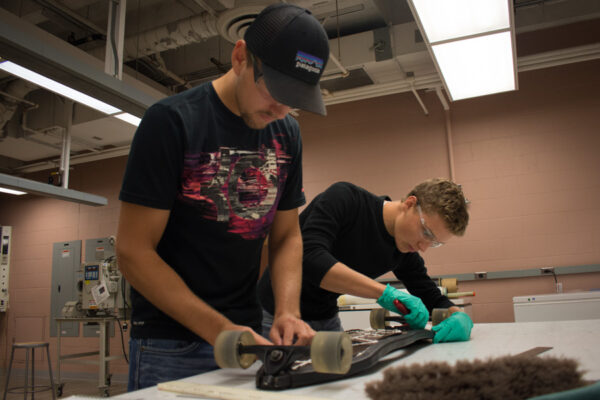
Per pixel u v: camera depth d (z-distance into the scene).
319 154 5.24
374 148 5.04
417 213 1.38
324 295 1.43
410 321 1.24
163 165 0.87
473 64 3.09
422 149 4.85
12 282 6.63
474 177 4.61
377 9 4.21
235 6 3.44
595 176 4.25
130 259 0.85
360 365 0.74
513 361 0.55
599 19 4.27
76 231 6.38
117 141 5.35
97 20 4.48
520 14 4.32
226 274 1.00
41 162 6.36
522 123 4.54
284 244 1.11
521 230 4.40
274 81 0.79
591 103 4.34
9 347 6.49
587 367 0.68
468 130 4.70
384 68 4.39
